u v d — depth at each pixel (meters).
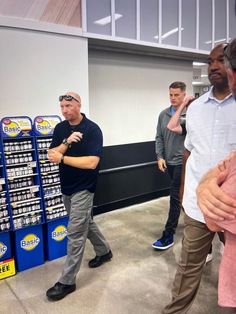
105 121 4.11
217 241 3.15
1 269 2.56
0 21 2.68
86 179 2.26
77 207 2.25
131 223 3.73
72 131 2.32
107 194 4.11
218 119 1.61
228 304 0.71
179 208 3.00
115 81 4.12
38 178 2.71
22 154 2.64
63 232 2.93
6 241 2.60
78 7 3.17
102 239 2.72
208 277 2.50
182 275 1.76
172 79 4.80
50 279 2.56
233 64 0.66
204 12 4.43
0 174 2.56
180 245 3.12
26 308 2.18
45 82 3.04
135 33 3.68
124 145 4.23
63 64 3.15
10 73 2.81
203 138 1.68
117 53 4.07
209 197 0.67
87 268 2.70
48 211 2.77
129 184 4.34
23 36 2.85
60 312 2.13
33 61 2.94
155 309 2.14
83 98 3.34
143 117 4.52
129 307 2.17
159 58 4.57
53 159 2.21
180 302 1.79
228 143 1.58
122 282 2.48
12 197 2.60
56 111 3.14
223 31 4.75
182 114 2.79
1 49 2.74
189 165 1.79
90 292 2.35
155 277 2.54
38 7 2.88
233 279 0.70
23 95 2.91
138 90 4.39
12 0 2.73
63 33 3.09
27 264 2.72
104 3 3.37
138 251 3.00
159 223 3.73
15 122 2.59
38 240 2.77
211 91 1.68
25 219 2.65
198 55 4.61
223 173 0.71
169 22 4.01
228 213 0.63
